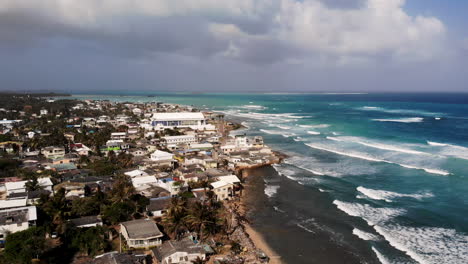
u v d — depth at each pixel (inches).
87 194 2746.1
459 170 3543.3
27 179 2952.8
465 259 1868.8
